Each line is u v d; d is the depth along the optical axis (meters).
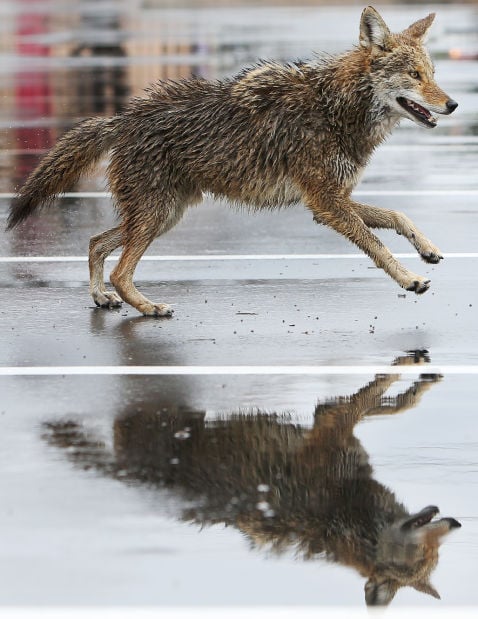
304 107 16.55
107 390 12.87
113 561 8.88
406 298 16.75
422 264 18.67
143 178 16.41
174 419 11.91
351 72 16.58
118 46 47.00
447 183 24.95
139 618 8.12
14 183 24.91
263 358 14.02
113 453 10.99
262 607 8.27
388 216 16.80
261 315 15.97
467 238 20.33
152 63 41.34
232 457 10.89
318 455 10.92
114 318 15.99
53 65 42.53
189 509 9.77
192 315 16.03
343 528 9.45
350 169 16.77
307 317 15.84
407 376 13.27
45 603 8.30
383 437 11.38
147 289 17.42
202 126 16.52
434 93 16.53
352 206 16.91
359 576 8.70
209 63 40.09
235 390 12.84
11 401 12.48
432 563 8.91
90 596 8.39
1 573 8.70
